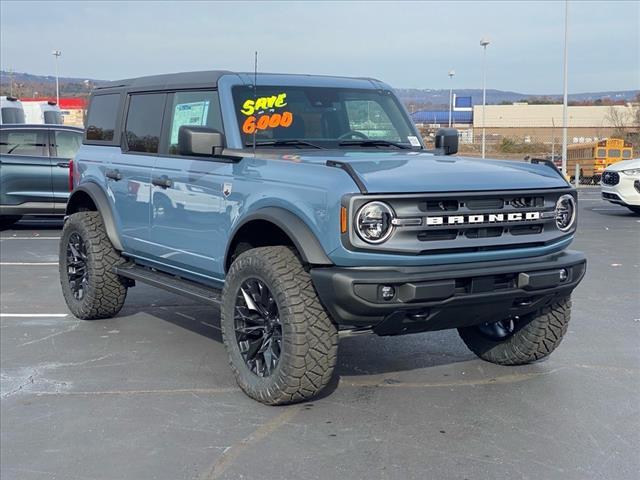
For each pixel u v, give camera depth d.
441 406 5.06
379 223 4.47
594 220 16.52
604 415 4.89
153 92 6.77
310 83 6.24
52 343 6.71
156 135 6.58
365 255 4.48
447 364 5.99
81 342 6.73
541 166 5.50
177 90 6.43
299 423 4.79
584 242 13.01
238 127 5.70
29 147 14.26
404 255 4.53
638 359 6.12
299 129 5.95
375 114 6.40
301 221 4.76
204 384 5.56
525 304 5.04
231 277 5.20
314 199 4.67
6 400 5.28
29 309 8.06
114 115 7.32
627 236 13.80
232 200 5.39
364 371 5.82
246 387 5.15
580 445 4.42
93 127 7.70
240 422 4.82
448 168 5.01
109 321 7.50
